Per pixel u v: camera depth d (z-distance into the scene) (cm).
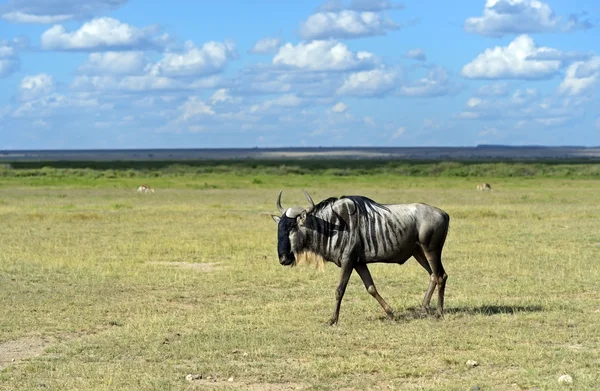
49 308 1450
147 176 9212
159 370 1009
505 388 920
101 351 1113
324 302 1505
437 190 6488
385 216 1331
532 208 4119
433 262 1354
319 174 10000
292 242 1316
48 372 1008
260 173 10062
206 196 5606
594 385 907
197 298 1579
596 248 2338
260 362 1043
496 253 2217
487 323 1271
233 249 2378
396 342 1147
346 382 957
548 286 1661
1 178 8031
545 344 1128
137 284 1733
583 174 9512
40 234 2788
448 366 1019
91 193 5956
